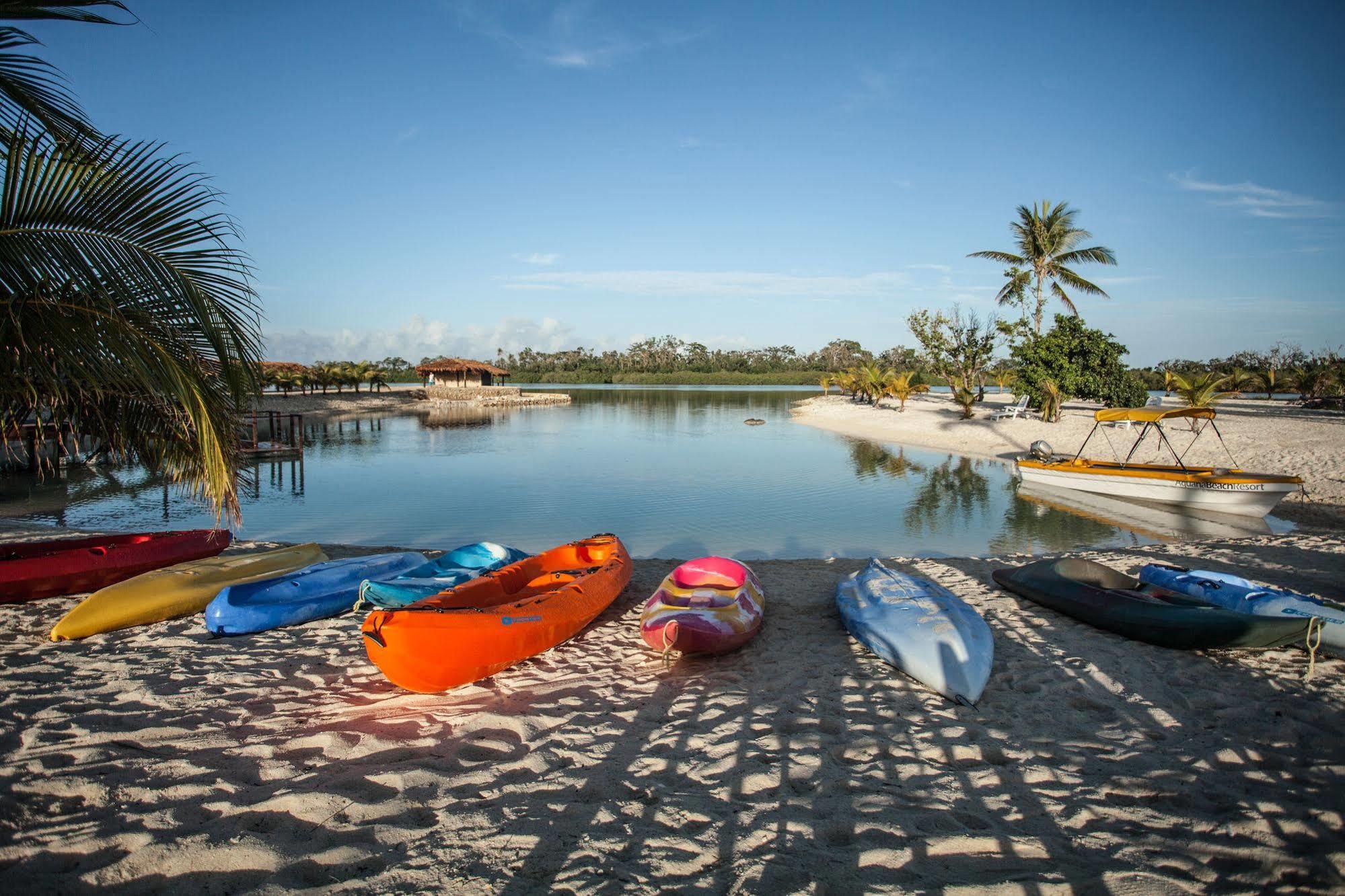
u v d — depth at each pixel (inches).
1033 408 1269.7
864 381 1739.7
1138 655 233.1
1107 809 141.0
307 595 266.8
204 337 188.7
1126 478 591.5
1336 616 223.6
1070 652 236.4
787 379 4084.6
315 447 1015.0
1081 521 520.1
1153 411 568.7
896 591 262.1
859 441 1083.3
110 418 212.8
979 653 211.3
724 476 736.3
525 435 1195.9
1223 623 224.4
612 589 277.6
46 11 176.4
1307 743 172.6
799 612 287.7
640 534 474.0
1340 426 858.8
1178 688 206.5
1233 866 122.3
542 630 222.4
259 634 250.8
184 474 226.7
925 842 129.0
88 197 171.6
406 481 698.2
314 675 214.4
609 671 222.8
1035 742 173.5
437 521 512.1
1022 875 118.9
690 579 277.4
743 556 418.6
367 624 190.9
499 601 255.4
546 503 580.1
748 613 243.8
